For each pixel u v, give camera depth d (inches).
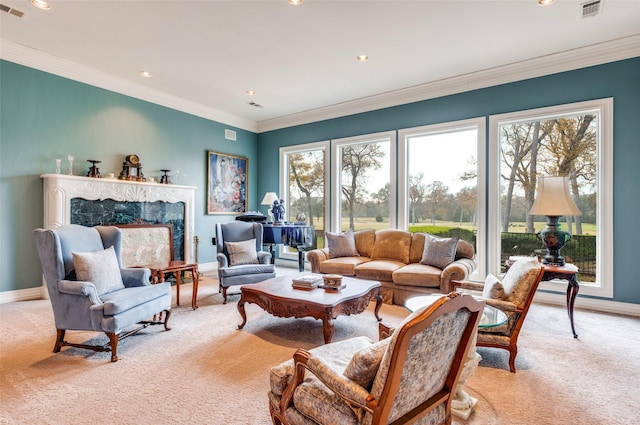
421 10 120.0
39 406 73.2
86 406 73.4
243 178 266.4
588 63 149.9
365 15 123.3
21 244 154.7
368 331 121.3
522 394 80.2
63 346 104.6
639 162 140.0
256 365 93.9
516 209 172.1
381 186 219.0
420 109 198.1
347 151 234.8
